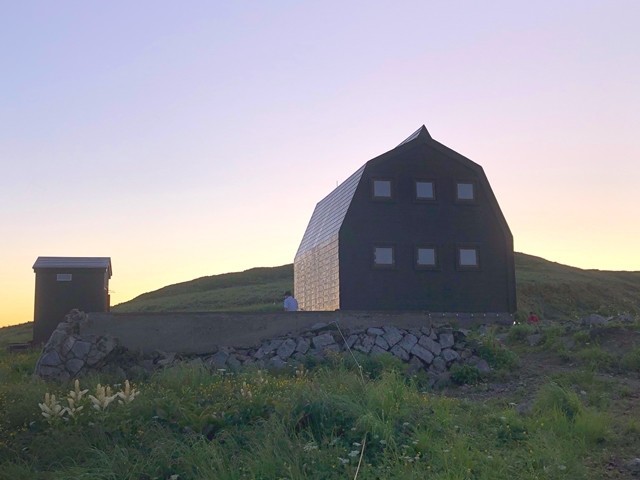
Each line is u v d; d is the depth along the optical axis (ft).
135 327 56.24
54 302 95.35
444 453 28.09
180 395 36.83
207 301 181.98
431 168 93.15
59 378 50.67
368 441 29.14
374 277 88.28
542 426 33.14
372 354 54.65
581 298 158.92
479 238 93.09
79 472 26.13
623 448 31.35
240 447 28.60
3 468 26.86
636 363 50.42
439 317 87.76
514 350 59.98
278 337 58.44
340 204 96.07
